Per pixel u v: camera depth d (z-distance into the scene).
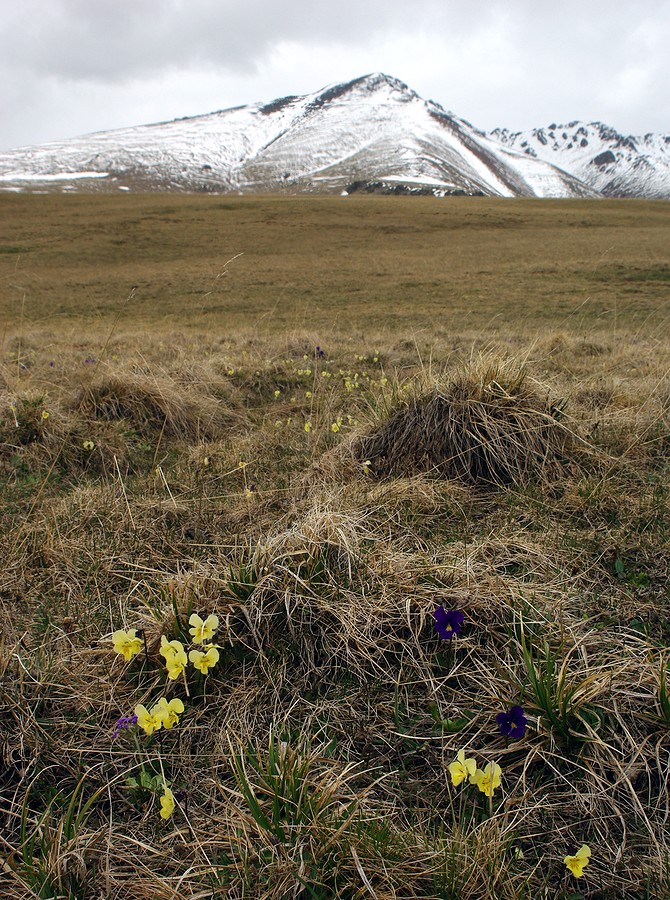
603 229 45.94
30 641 2.39
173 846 1.67
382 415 4.22
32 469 4.11
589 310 19.14
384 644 2.29
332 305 22.89
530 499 3.34
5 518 3.34
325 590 2.44
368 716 2.06
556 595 2.51
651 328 14.11
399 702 2.10
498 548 2.85
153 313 21.80
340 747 1.95
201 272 31.88
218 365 7.12
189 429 5.03
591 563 2.73
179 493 3.70
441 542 2.97
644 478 3.50
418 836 1.64
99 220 49.22
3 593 2.70
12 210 53.84
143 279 29.97
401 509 3.25
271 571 2.49
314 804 1.67
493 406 3.73
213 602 2.40
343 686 2.18
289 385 6.73
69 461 4.23
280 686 2.16
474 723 1.99
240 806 1.75
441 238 43.12
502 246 38.59
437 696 2.10
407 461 3.80
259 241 42.44
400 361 8.20
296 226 48.00
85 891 1.56
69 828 1.62
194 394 5.54
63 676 2.20
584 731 1.89
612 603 2.46
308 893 1.51
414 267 32.06
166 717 1.83
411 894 1.52
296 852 1.57
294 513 3.24
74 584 2.77
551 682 1.96
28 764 1.89
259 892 1.50
